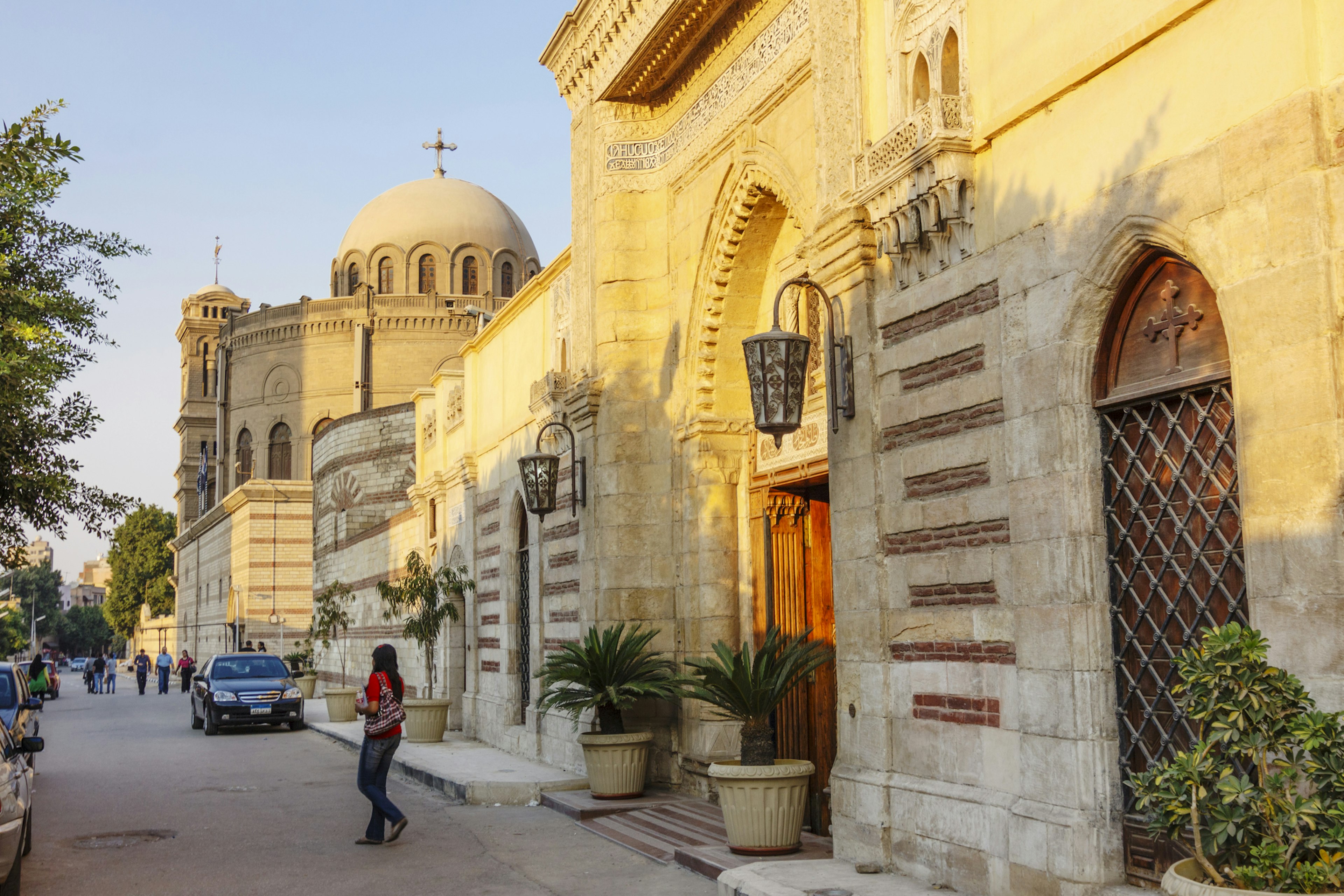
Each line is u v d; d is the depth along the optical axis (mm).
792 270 11367
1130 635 6348
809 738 10797
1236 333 5441
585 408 13430
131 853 10133
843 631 8758
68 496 12500
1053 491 6660
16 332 10859
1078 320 6551
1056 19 6688
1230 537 5734
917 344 8000
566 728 14531
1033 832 6633
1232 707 4277
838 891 7418
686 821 10781
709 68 12070
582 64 13602
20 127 10641
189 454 72250
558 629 15141
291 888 8625
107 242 12922
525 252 60719
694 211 12398
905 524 8133
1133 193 6109
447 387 22828
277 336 57500
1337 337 4996
